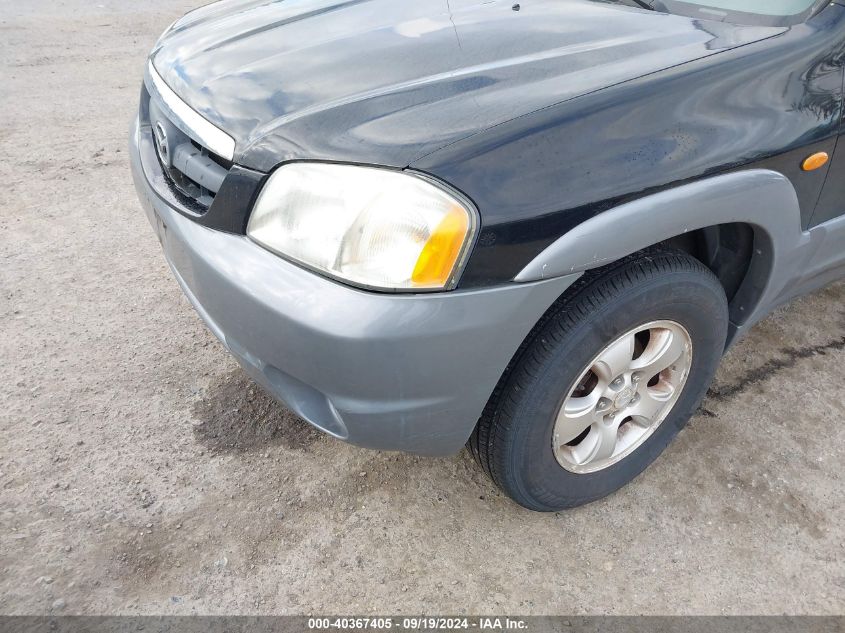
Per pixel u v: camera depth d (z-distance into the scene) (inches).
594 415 70.6
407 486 79.8
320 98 63.0
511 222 53.0
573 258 55.2
